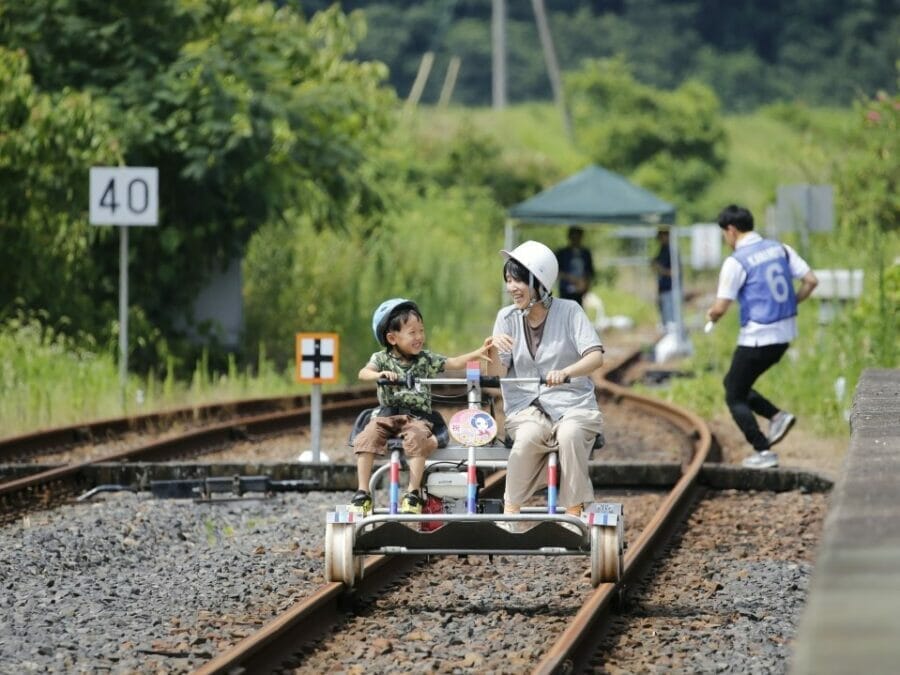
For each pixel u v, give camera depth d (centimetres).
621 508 2614
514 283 2669
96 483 4119
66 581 2848
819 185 7088
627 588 2733
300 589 2731
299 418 5744
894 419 2744
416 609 2606
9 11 7162
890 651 1153
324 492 4100
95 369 5962
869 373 4041
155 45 7356
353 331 8150
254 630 2400
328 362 4338
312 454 4356
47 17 7194
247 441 5172
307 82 7831
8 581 2830
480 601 2666
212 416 5778
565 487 2588
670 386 7431
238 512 3706
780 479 4100
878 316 5491
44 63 7138
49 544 3161
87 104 6594
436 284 10125
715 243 12562
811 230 7088
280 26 7881
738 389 4278
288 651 2295
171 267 7344
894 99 8894
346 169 7806
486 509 2684
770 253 4294
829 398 5444
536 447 2598
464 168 16688
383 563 2833
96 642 2333
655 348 9694
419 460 2573
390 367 2675
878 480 1875
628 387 7644
